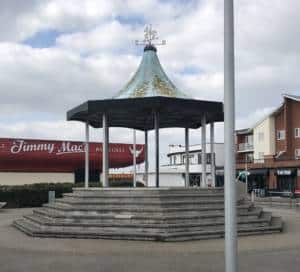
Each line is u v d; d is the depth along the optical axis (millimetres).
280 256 12977
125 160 47625
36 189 37375
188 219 16672
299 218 24375
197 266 11492
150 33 23797
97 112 21406
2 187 36750
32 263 11945
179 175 78812
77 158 47031
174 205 17484
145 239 15570
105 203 17719
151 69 23109
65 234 16484
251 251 13773
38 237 16672
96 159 47281
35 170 46562
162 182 78875
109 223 16516
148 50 23547
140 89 22234
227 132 7367
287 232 18266
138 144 48250
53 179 47469
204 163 22844
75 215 17188
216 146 72375
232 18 7527
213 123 24844
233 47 7520
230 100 7426
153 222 16328
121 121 25219
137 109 20906
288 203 40250
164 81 22812
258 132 75375
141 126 26828
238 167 72688
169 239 15414
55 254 13203
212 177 24156
